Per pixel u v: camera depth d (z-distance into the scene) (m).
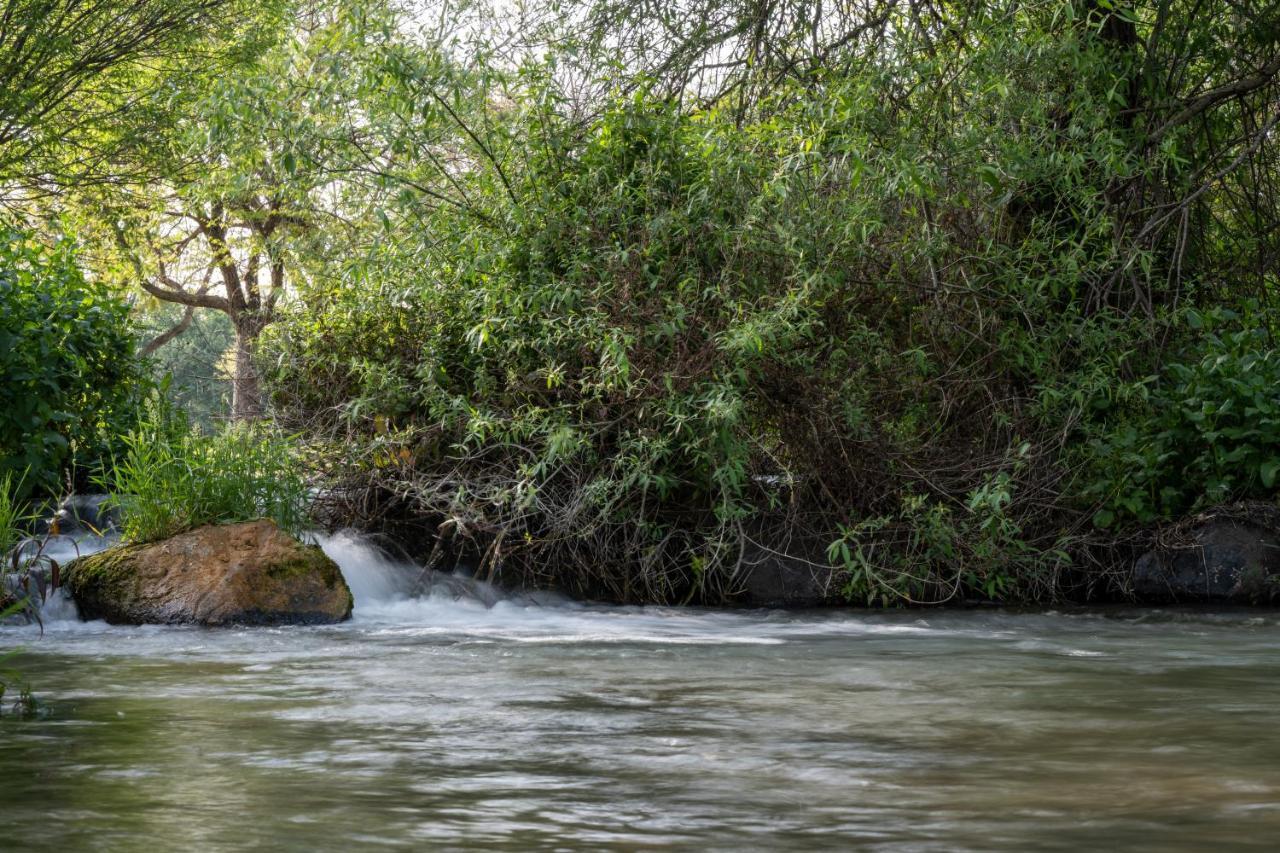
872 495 8.40
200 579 7.03
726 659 5.52
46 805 2.68
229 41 22.41
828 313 8.66
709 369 8.06
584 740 3.49
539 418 8.33
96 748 3.35
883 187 8.33
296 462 8.76
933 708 4.08
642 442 8.03
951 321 8.77
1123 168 8.98
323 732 3.61
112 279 27.28
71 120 22.48
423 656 5.62
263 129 9.00
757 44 10.54
